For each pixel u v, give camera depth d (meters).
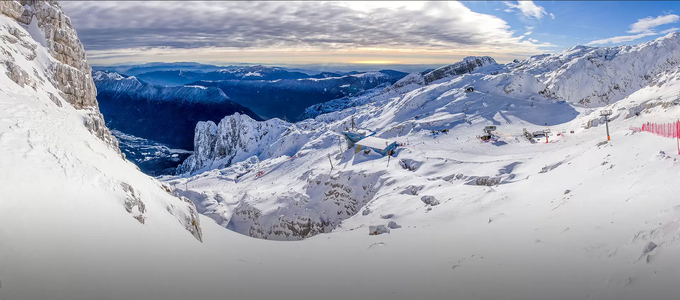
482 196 40.69
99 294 12.37
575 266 13.04
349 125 191.88
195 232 26.67
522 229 22.42
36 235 12.84
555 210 24.95
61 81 48.22
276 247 28.73
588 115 100.19
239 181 134.88
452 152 88.12
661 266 9.93
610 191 23.08
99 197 18.08
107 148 32.25
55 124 25.03
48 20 52.25
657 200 16.45
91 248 14.24
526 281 13.15
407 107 161.88
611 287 10.36
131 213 19.39
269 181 118.81
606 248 13.31
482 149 88.69
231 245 27.94
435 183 60.97
